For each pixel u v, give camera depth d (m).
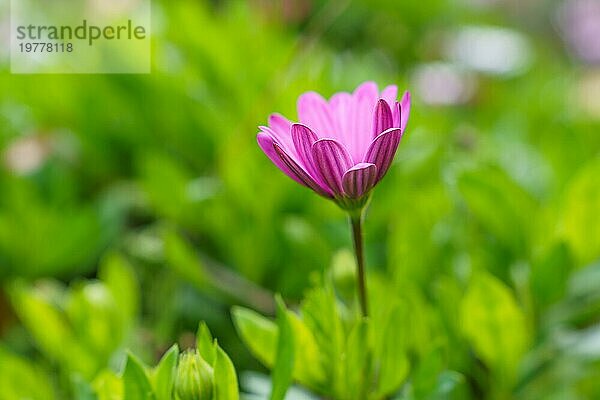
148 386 0.53
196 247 0.71
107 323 0.62
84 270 0.73
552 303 0.64
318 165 0.51
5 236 0.71
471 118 1.00
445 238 0.67
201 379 0.53
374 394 0.57
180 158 0.76
